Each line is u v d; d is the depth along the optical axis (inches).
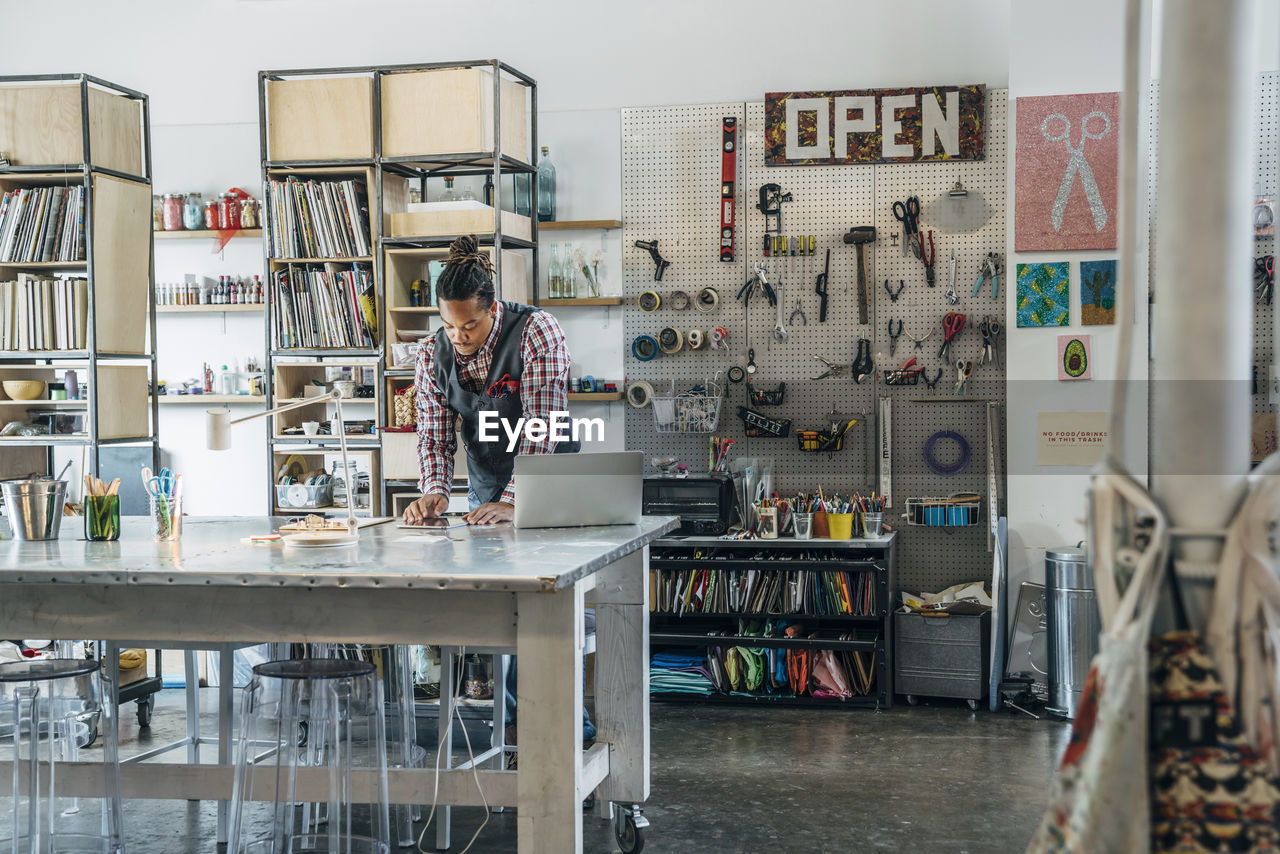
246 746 116.1
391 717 144.8
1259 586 35.2
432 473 148.8
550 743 99.0
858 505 204.7
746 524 211.3
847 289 216.8
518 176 221.8
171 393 231.0
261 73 195.3
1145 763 34.4
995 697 195.3
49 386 205.5
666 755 171.9
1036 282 200.4
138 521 146.6
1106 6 196.5
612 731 131.0
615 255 223.5
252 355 231.3
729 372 219.8
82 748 174.9
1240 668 35.2
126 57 233.5
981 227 211.9
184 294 227.5
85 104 188.1
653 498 207.3
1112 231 197.0
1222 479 35.6
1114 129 196.7
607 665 131.1
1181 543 35.9
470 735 185.9
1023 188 200.5
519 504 124.1
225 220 225.5
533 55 224.2
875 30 214.2
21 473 209.2
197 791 118.0
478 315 137.1
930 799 150.6
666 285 222.4
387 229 196.5
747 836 137.1
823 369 217.9
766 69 217.9
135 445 215.3
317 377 218.1
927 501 207.2
